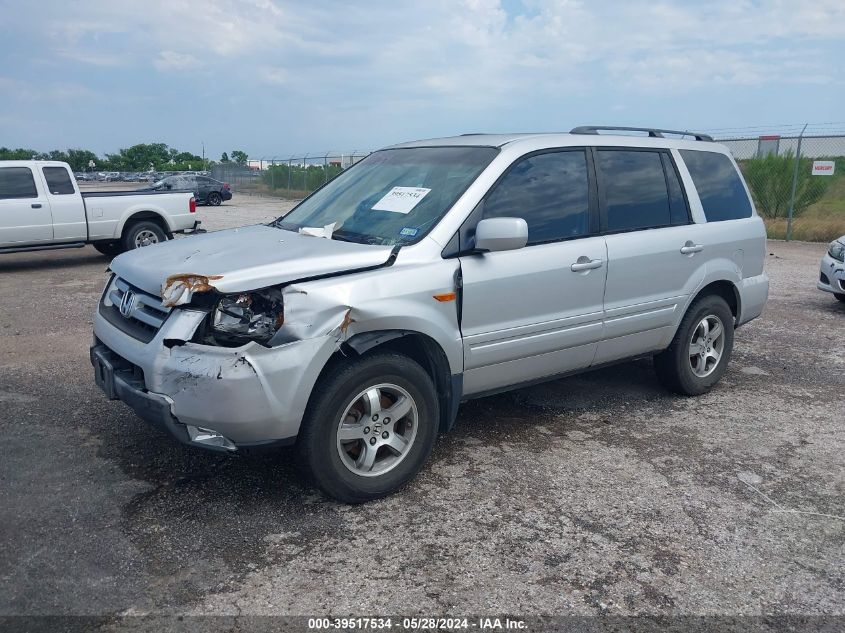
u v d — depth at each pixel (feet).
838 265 29.73
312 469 12.08
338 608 9.86
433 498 13.07
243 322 11.62
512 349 14.48
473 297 13.62
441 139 17.13
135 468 13.85
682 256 17.44
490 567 10.93
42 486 13.05
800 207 62.23
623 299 16.37
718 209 18.80
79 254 47.03
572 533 11.98
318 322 11.69
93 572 10.48
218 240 14.79
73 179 40.88
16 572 10.42
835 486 13.96
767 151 64.69
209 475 13.65
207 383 11.19
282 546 11.33
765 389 19.84
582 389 19.45
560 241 15.21
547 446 15.53
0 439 15.10
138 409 12.09
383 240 13.75
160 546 11.21
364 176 16.71
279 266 11.99
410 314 12.67
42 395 17.90
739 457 15.21
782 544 11.84
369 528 11.96
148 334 12.35
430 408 13.26
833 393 19.58
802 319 28.68
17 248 39.19
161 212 43.73
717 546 11.72
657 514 12.70
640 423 17.03
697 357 18.85
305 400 11.67
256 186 147.43
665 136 18.88
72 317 27.09
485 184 14.23
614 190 16.49
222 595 10.05
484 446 15.44
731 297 19.45
